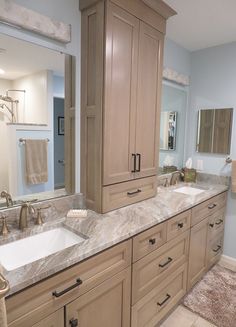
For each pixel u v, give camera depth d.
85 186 1.69
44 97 1.48
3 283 0.60
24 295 0.88
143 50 1.71
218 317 1.84
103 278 1.19
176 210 1.70
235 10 1.85
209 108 2.69
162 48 1.88
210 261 2.42
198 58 2.73
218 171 2.67
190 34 2.30
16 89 1.37
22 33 1.31
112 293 1.27
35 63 1.41
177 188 2.53
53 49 1.46
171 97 2.61
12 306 0.85
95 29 1.48
